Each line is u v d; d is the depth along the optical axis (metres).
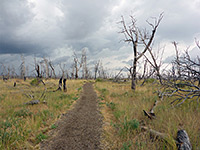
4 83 29.69
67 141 4.26
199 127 3.66
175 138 3.12
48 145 4.04
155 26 15.38
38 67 28.48
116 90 15.83
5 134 4.16
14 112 7.27
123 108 7.07
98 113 7.44
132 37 16.34
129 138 3.92
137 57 15.47
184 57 5.24
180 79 5.48
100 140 4.21
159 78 6.59
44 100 10.20
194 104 5.70
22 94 14.61
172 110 5.21
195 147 2.76
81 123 5.91
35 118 6.20
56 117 6.83
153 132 3.68
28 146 3.94
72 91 17.89
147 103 6.93
